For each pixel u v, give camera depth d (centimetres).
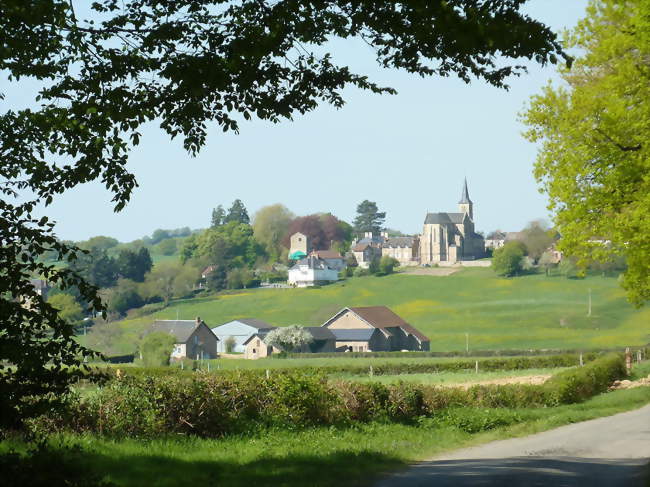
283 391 3697
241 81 2008
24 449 2330
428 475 2375
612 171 3941
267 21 1892
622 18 3991
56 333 1786
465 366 10875
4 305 1730
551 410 5034
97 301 1855
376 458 2831
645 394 5784
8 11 1789
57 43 2091
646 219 3806
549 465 2584
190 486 2170
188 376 3634
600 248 4219
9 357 1730
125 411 3017
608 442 3394
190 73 1897
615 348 13325
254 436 3303
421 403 4512
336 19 1969
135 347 17638
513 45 1661
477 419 4306
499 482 2169
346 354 15712
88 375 1864
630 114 3838
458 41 1611
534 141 4294
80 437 2753
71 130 2155
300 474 2386
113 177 2177
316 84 2114
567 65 1702
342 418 3909
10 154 2125
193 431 3219
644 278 4419
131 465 2411
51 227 1842
